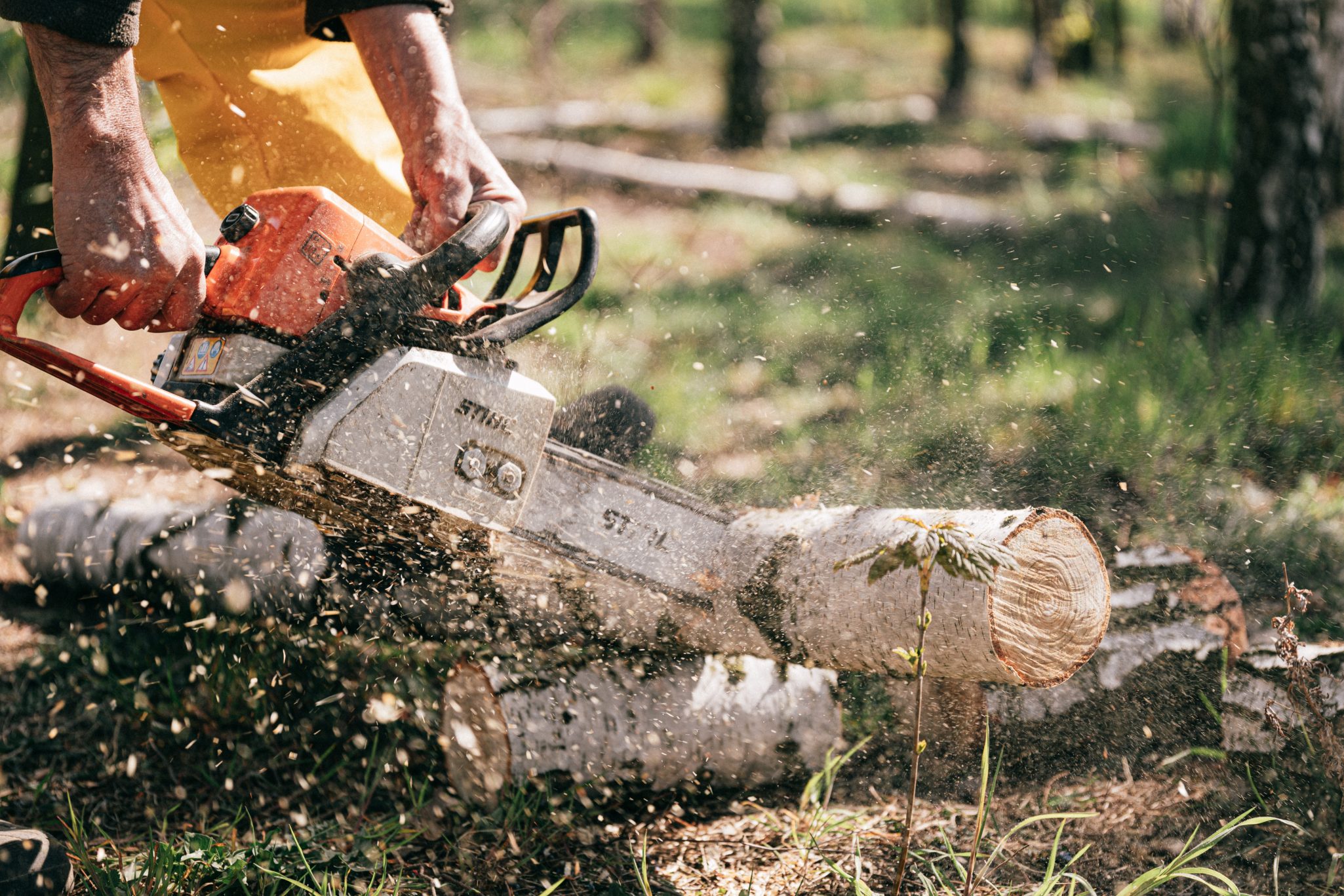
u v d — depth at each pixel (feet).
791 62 63.52
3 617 10.70
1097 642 7.09
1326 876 6.98
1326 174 19.56
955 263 26.48
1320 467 13.91
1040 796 7.96
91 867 6.68
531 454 7.06
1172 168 35.47
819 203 31.71
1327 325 18.89
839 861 7.29
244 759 8.61
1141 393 15.61
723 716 7.92
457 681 7.88
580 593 7.63
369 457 6.58
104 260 5.99
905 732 8.61
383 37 7.68
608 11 74.38
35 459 13.79
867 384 16.81
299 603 8.92
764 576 7.42
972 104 50.98
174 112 9.21
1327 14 25.63
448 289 6.83
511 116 43.29
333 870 7.12
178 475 13.53
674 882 7.14
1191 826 7.54
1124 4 63.62
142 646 9.97
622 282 23.94
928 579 5.73
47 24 5.81
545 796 7.64
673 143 42.86
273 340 6.60
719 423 15.71
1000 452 13.96
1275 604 10.50
